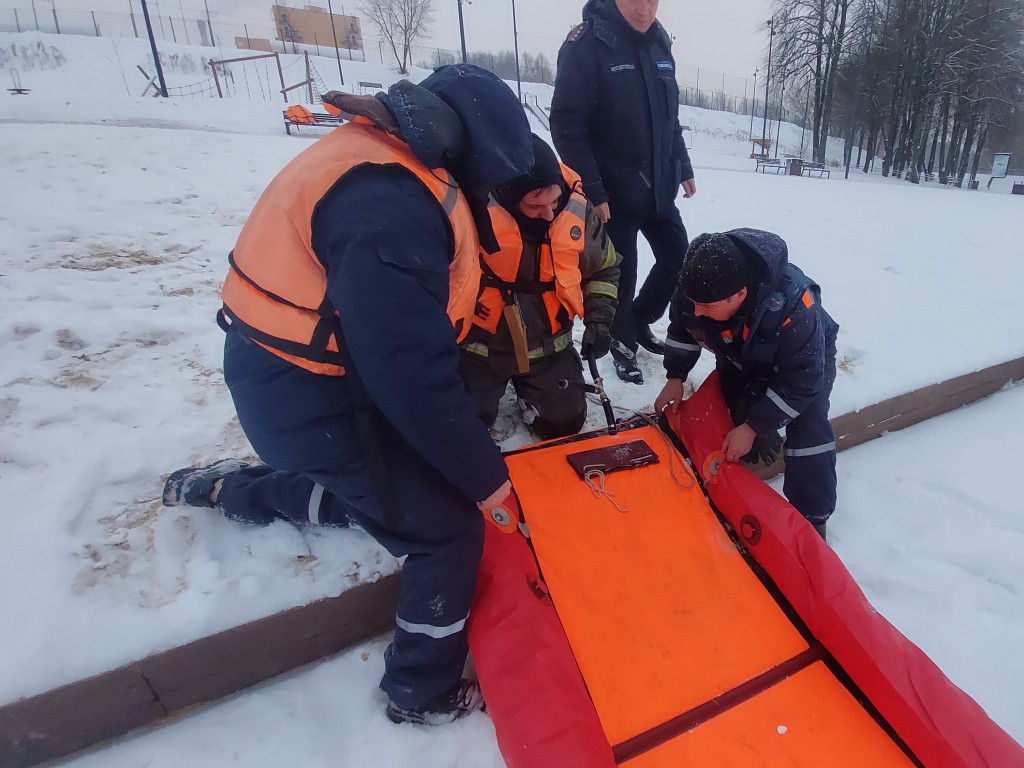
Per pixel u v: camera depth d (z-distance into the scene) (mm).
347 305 1201
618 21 2643
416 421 1282
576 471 2152
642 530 2039
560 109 2729
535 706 1503
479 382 2312
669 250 3047
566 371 2420
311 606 1812
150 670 1644
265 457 1540
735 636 1821
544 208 1900
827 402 2256
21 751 1571
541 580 1853
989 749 1453
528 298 2182
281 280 1311
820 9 25609
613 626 1815
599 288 2348
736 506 2088
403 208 1229
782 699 1687
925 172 27453
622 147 2770
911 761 1561
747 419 2129
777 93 34344
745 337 2105
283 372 1427
